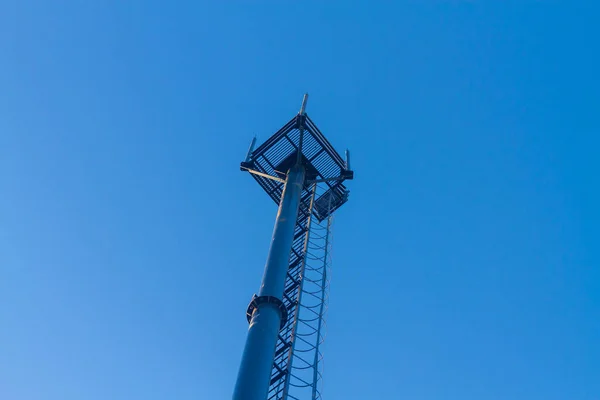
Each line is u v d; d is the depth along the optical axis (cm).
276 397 2292
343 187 3416
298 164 3281
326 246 2930
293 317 2558
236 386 2122
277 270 2597
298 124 3266
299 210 3162
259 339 2289
